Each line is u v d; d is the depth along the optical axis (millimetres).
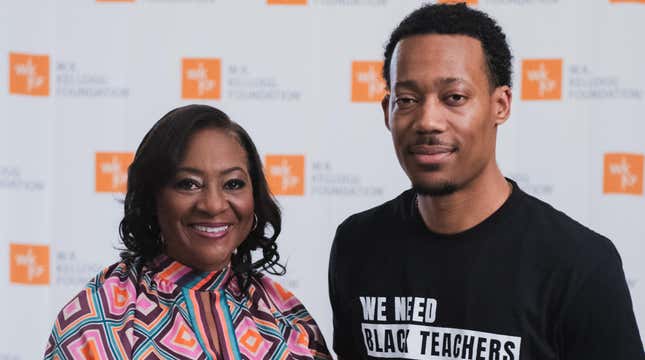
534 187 2512
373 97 2561
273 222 1478
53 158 2615
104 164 2613
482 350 1304
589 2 2475
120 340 1271
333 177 2580
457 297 1326
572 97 2492
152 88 2598
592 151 2488
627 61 2471
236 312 1412
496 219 1331
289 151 2584
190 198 1329
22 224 2613
